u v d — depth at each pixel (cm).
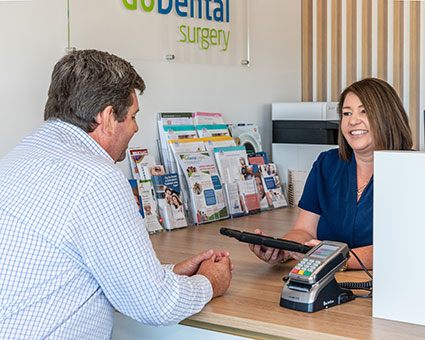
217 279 168
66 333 138
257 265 209
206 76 335
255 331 151
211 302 166
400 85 396
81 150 146
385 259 148
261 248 203
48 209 134
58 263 135
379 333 140
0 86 240
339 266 162
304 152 357
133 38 292
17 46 245
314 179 226
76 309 139
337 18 405
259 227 288
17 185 139
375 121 202
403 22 393
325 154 227
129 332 177
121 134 158
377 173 148
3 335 133
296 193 356
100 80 149
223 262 174
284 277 187
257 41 372
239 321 153
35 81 252
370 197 207
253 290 177
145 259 140
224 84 348
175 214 287
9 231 135
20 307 134
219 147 321
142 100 297
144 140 299
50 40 256
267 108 384
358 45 402
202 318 158
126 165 284
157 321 144
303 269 159
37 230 134
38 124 255
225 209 312
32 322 134
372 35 399
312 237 225
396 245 146
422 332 141
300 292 157
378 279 150
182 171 298
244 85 363
